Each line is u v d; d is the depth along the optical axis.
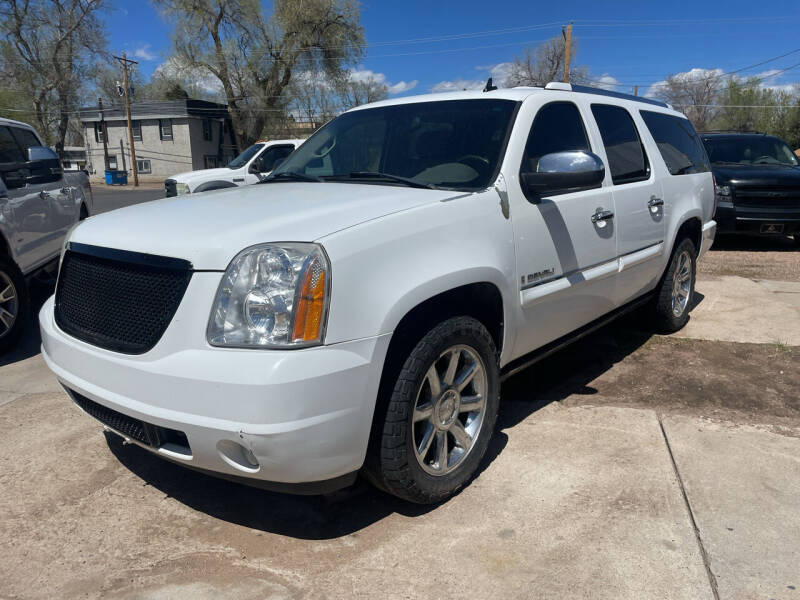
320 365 2.15
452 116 3.47
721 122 54.06
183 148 48.53
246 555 2.45
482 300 2.91
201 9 40.00
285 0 39.97
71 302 2.72
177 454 2.34
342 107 47.16
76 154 53.22
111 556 2.45
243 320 2.17
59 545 2.52
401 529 2.60
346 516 2.71
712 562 2.35
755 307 6.07
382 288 2.34
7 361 4.80
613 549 2.43
